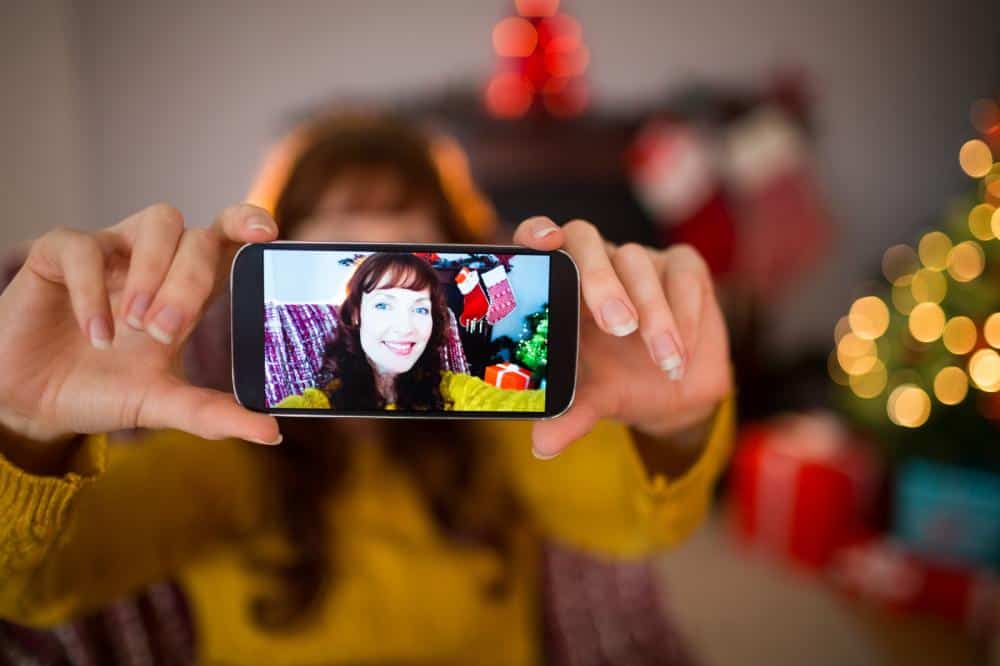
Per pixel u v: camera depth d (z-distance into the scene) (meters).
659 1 2.79
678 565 2.32
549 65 2.51
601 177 2.63
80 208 2.41
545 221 0.65
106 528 0.81
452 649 1.01
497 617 1.05
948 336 2.03
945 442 2.10
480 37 2.70
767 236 2.68
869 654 1.89
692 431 0.72
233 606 0.98
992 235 1.96
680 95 2.81
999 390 1.93
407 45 2.67
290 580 0.97
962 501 2.06
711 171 2.70
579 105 2.60
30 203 2.23
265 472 1.00
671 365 0.58
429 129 2.54
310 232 1.04
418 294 0.67
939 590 2.03
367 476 1.05
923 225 3.07
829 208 2.97
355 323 0.67
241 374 0.66
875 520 2.31
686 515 0.75
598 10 2.77
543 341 0.68
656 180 2.61
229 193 2.63
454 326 0.67
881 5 2.90
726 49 2.85
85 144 2.45
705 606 2.10
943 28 2.95
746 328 2.74
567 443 0.62
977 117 2.81
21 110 2.19
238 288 0.66
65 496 0.58
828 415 2.64
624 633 1.13
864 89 2.97
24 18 2.18
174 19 2.50
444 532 1.03
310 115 2.54
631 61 2.82
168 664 0.96
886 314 2.31
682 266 0.68
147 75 2.52
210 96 2.57
